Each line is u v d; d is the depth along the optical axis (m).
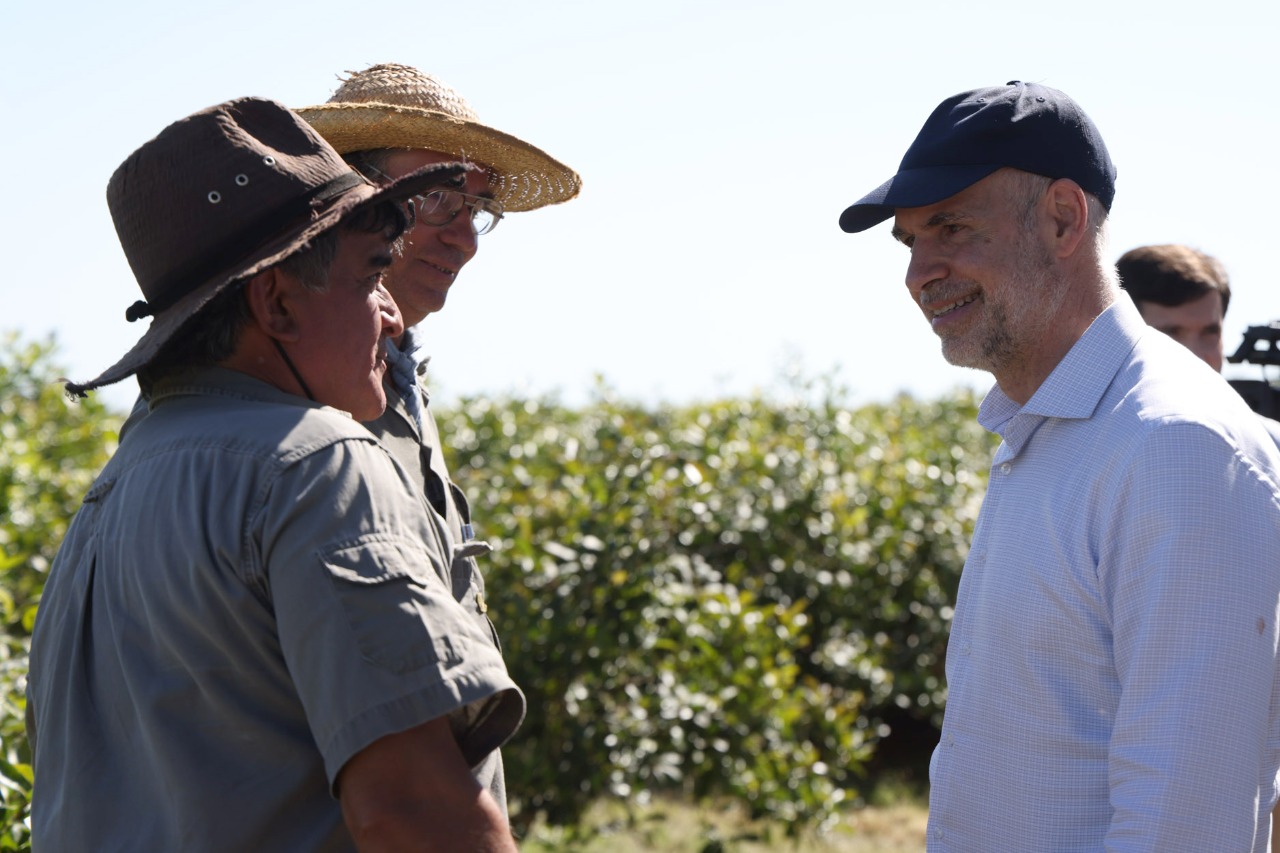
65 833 1.47
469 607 1.94
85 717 1.51
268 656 1.42
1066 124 1.95
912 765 7.39
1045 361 1.98
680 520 6.27
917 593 7.48
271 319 1.56
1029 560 1.85
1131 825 1.63
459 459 7.39
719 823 6.09
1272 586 1.68
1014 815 1.84
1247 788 1.64
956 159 1.94
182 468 1.48
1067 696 1.80
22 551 5.40
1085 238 1.96
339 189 1.60
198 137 1.56
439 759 1.38
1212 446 1.70
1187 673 1.64
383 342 1.86
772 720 5.91
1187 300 2.93
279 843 1.42
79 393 1.59
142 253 1.59
